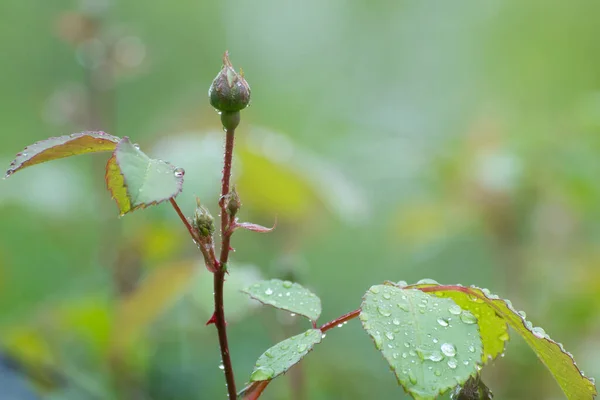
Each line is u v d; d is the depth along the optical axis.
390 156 1.06
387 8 2.50
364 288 1.22
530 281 0.98
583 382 0.48
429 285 0.50
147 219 0.91
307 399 0.84
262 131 0.98
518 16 2.13
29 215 1.32
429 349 0.47
